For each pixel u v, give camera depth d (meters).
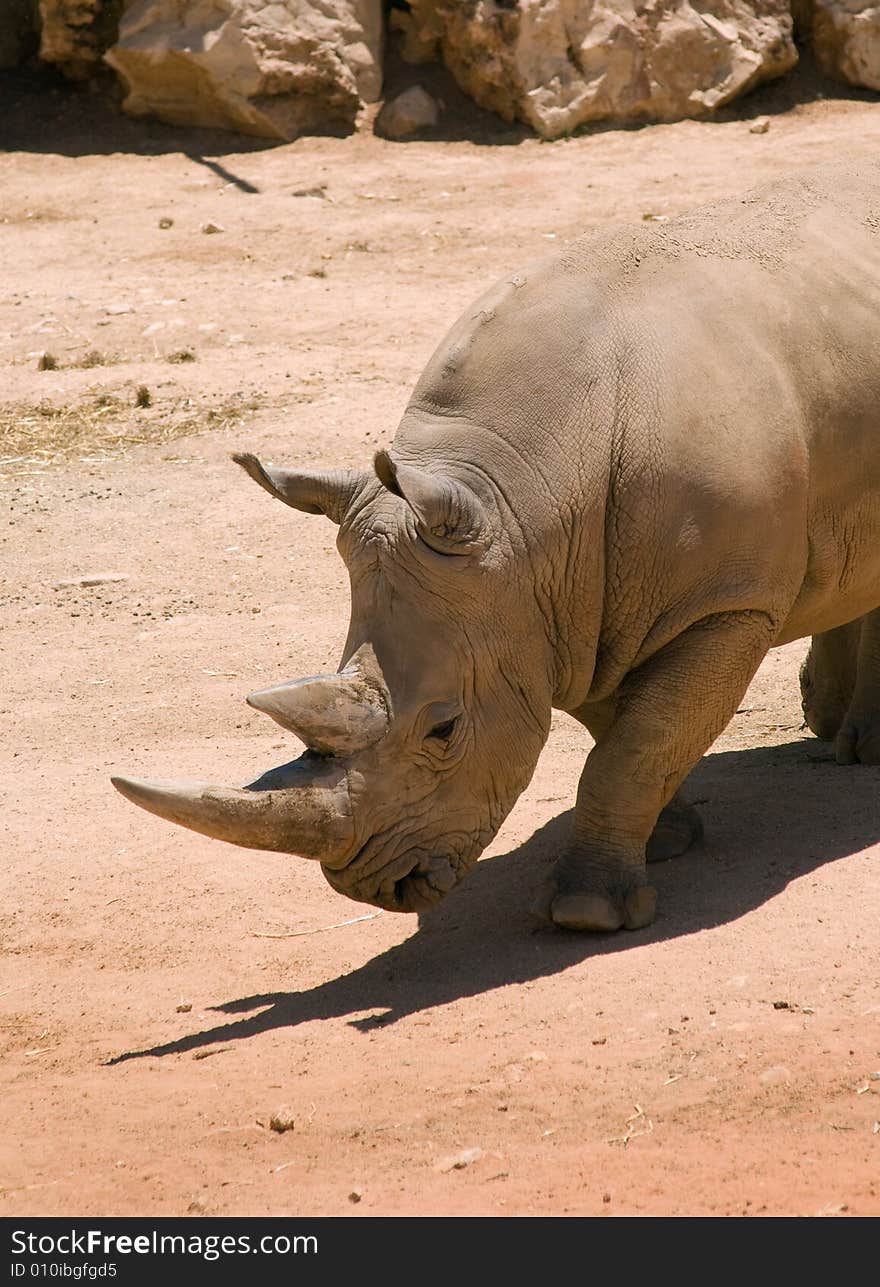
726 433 13.80
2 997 15.01
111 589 27.42
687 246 14.73
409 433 13.85
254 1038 13.34
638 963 13.23
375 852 13.03
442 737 13.16
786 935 13.24
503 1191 10.30
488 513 13.37
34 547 29.45
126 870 17.50
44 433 34.97
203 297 42.62
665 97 53.81
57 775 20.36
